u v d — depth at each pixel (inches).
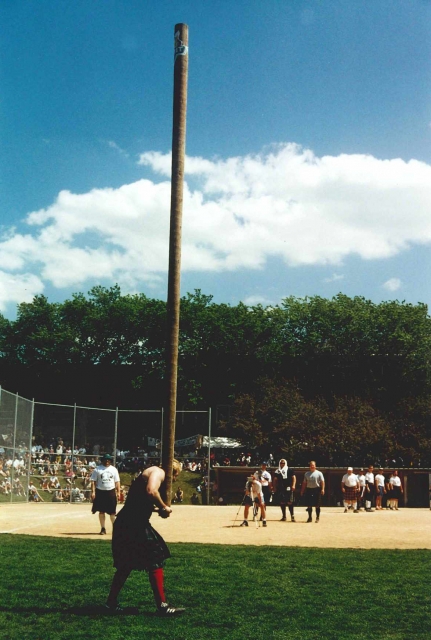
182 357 2549.2
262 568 467.2
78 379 2731.3
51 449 1326.3
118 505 1239.5
